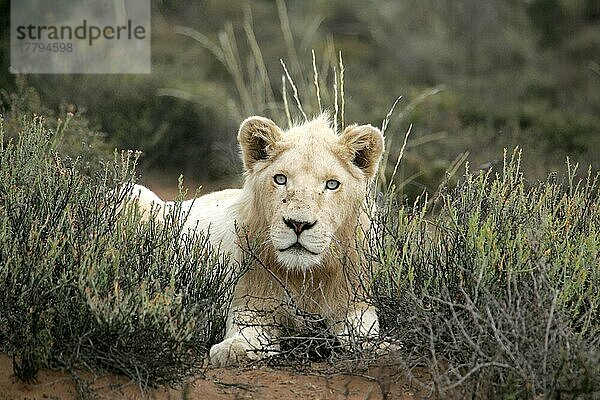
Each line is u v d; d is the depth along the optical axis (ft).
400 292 32.78
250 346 32.71
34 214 32.71
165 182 70.23
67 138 50.78
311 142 35.68
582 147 73.67
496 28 116.16
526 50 110.83
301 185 34.24
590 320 31.42
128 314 28.96
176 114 73.05
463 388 28.14
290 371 32.01
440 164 60.39
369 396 29.60
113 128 71.05
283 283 35.53
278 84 88.12
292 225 33.50
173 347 29.14
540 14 117.39
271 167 35.45
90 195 35.14
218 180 71.05
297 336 34.37
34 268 30.17
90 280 29.37
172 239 34.65
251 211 36.14
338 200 34.88
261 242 35.29
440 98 86.38
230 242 37.42
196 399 28.81
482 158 62.69
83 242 31.76
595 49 107.76
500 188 36.94
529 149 65.92
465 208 35.70
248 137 36.65
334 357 32.55
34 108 55.57
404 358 31.58
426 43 111.04
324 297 34.37
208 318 33.12
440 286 32.83
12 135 48.62
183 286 32.53
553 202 37.78
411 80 102.73
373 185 42.88
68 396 27.91
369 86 91.66
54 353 28.91
